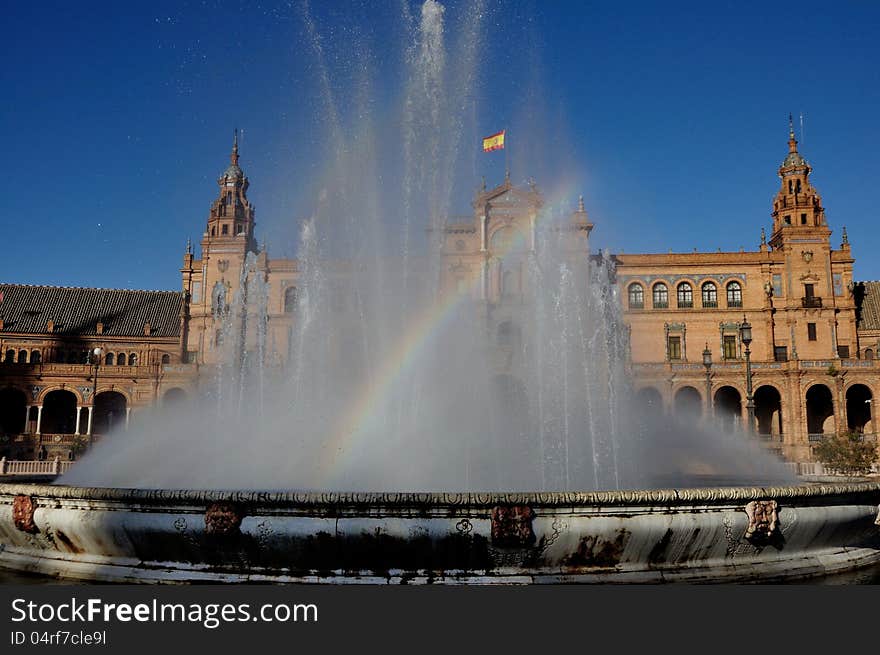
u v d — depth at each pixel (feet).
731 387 259.19
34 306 310.24
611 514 37.96
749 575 40.50
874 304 295.89
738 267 287.89
